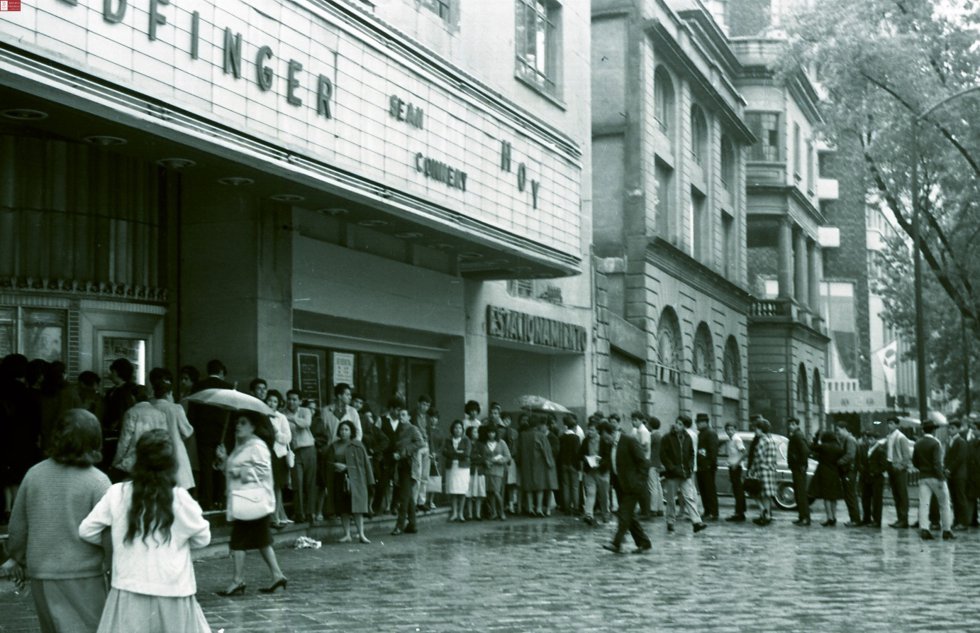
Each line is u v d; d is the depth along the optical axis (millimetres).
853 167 31016
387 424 18359
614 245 36281
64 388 13555
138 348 16734
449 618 9969
